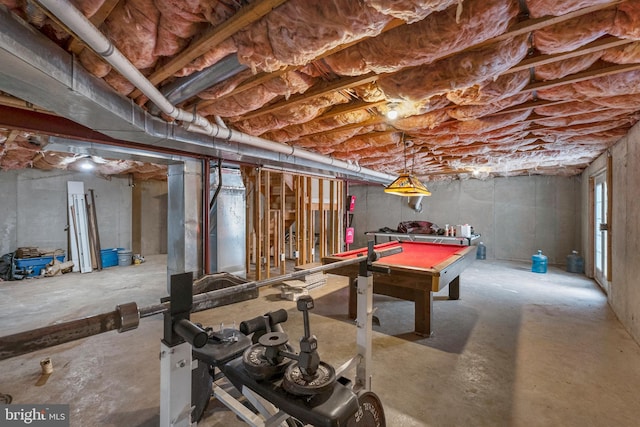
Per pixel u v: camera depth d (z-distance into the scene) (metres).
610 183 4.04
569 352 2.79
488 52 1.69
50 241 6.44
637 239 3.02
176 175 4.38
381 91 2.30
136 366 2.54
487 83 2.11
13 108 2.51
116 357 2.69
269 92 2.22
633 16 1.34
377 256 1.82
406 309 4.00
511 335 3.17
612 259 3.99
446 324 3.47
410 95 2.15
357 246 9.84
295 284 4.62
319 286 5.15
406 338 3.09
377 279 3.12
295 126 3.29
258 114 2.70
